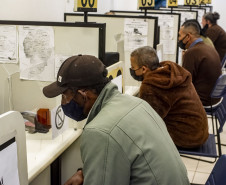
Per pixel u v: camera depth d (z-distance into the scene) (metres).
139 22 3.25
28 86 2.23
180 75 2.42
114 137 1.24
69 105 1.39
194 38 3.80
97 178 1.23
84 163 1.27
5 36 2.19
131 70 2.62
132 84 3.38
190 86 2.48
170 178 1.33
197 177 3.12
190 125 2.46
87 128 1.27
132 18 3.26
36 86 2.22
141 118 1.36
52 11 3.57
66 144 1.96
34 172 1.65
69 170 2.19
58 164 2.16
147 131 1.34
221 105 2.92
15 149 1.27
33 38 2.16
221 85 3.30
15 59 2.21
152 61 2.51
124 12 4.68
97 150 1.24
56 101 2.20
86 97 1.36
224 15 9.55
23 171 1.36
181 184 1.39
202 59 3.62
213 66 3.61
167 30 4.45
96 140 1.24
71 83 1.34
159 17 4.46
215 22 6.54
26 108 2.28
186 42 3.85
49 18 3.52
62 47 2.14
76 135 2.07
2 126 1.19
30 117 2.03
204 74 3.62
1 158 1.18
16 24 2.16
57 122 1.98
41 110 2.02
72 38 2.11
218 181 1.64
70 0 4.05
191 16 5.66
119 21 3.30
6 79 2.25
